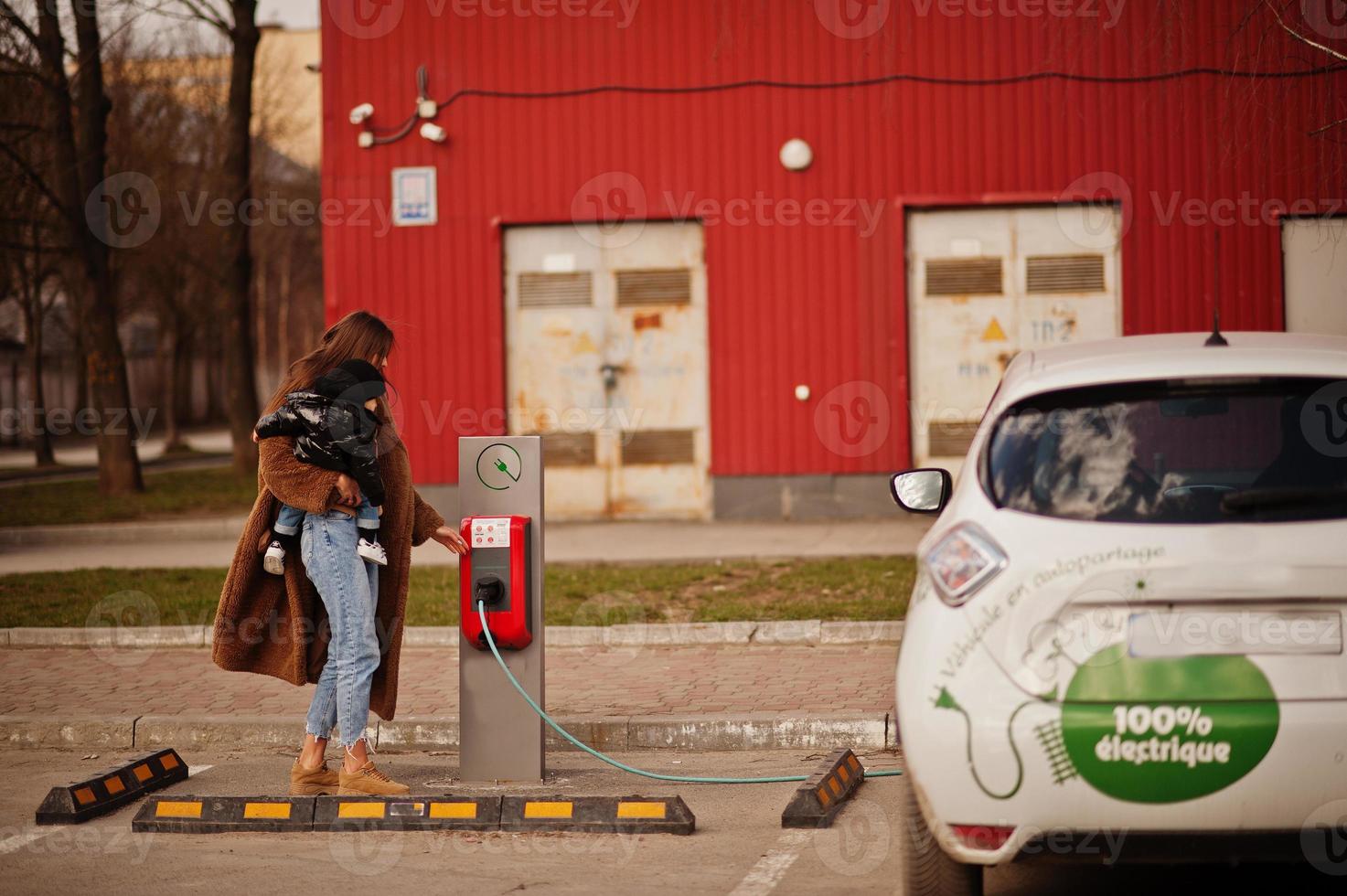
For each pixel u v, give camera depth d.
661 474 20.64
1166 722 5.04
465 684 8.26
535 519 8.16
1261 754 4.98
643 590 14.31
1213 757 5.01
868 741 9.23
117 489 28.14
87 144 27.31
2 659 12.16
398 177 20.42
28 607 14.12
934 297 20.22
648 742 9.31
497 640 8.12
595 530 19.66
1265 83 17.44
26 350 53.44
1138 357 5.93
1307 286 19.48
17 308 51.56
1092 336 19.98
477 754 8.26
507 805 7.45
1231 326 19.59
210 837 7.47
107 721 9.79
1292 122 17.69
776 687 10.34
